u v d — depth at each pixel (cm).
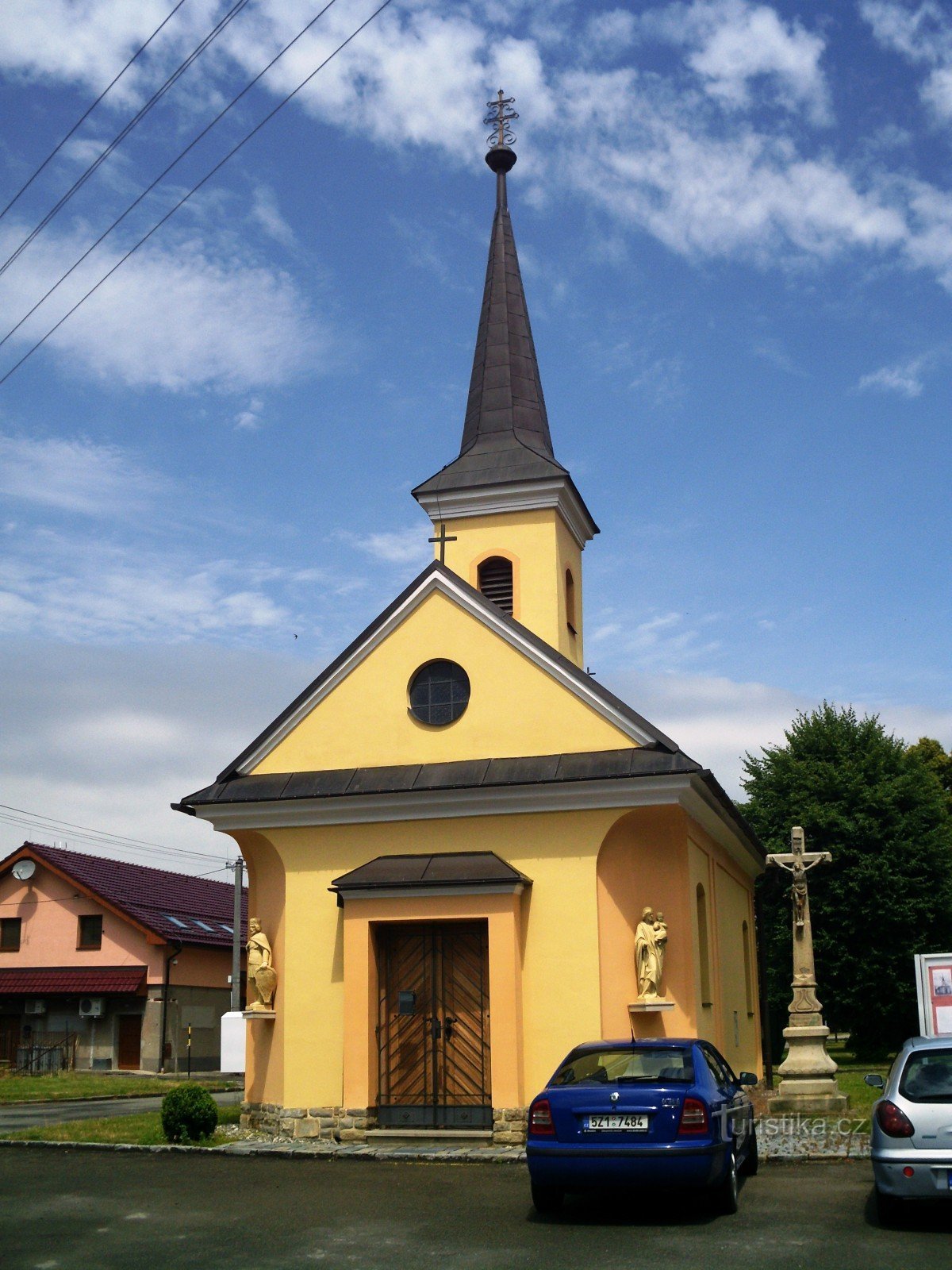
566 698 1900
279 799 1917
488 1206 1246
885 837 3675
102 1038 4084
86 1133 1852
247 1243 1065
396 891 1806
